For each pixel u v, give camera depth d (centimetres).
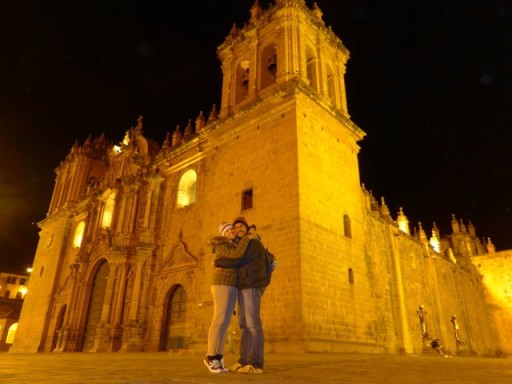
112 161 3894
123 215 3122
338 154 2439
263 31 2662
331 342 1775
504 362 1098
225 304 564
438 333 3497
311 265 1867
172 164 3142
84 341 3072
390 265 2970
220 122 2598
